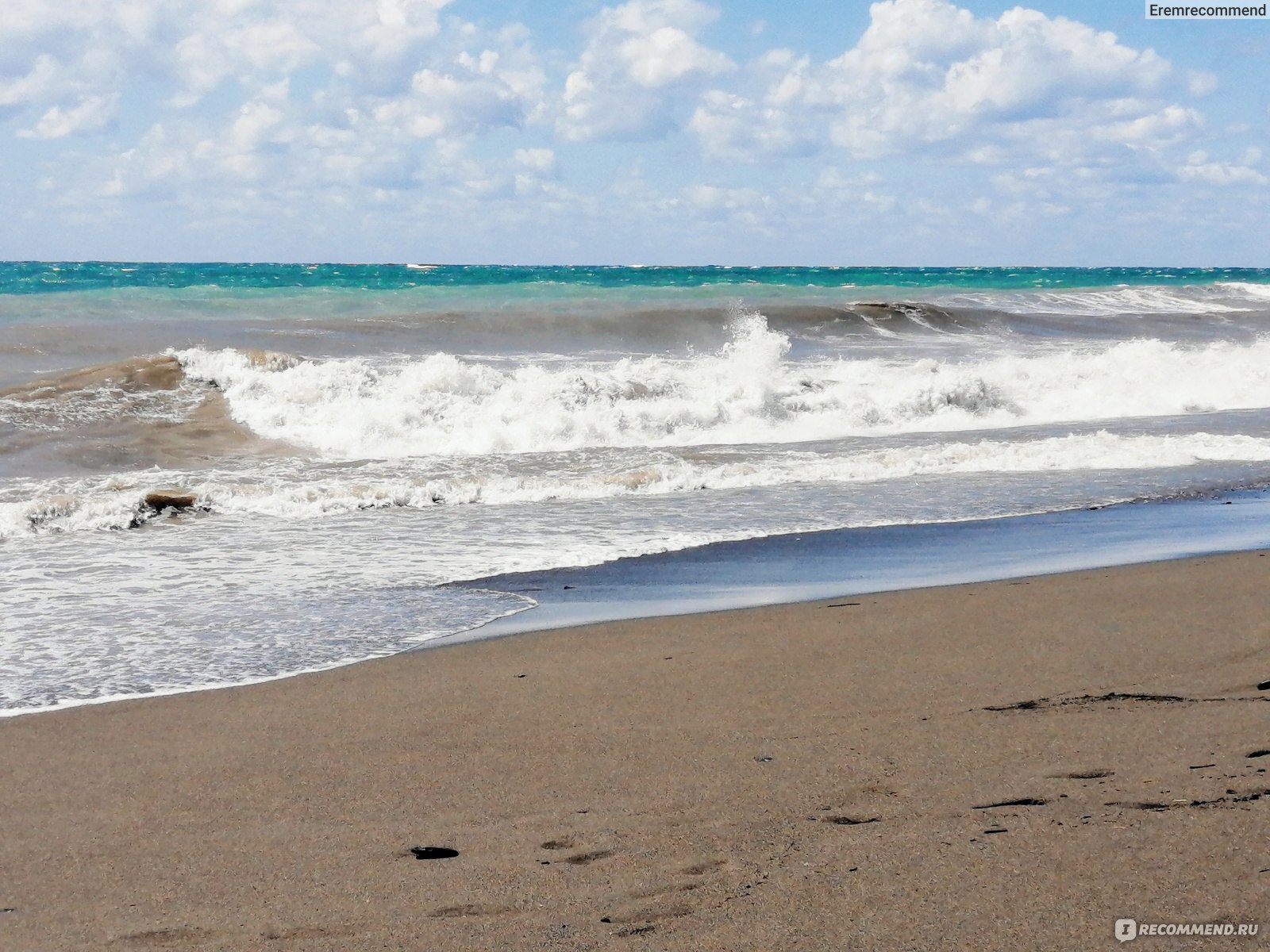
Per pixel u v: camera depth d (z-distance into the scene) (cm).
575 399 1457
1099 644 528
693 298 3356
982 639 548
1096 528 900
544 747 407
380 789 369
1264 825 301
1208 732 387
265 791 370
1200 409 1719
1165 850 288
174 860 316
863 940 250
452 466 1167
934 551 814
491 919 270
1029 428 1512
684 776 369
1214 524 908
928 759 372
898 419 1562
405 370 1491
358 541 859
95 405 1361
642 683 492
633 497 1049
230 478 1077
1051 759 365
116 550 830
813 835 312
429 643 580
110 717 461
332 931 268
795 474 1138
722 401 1505
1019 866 283
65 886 301
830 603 653
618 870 295
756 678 495
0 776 392
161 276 4916
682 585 715
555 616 636
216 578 743
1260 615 580
